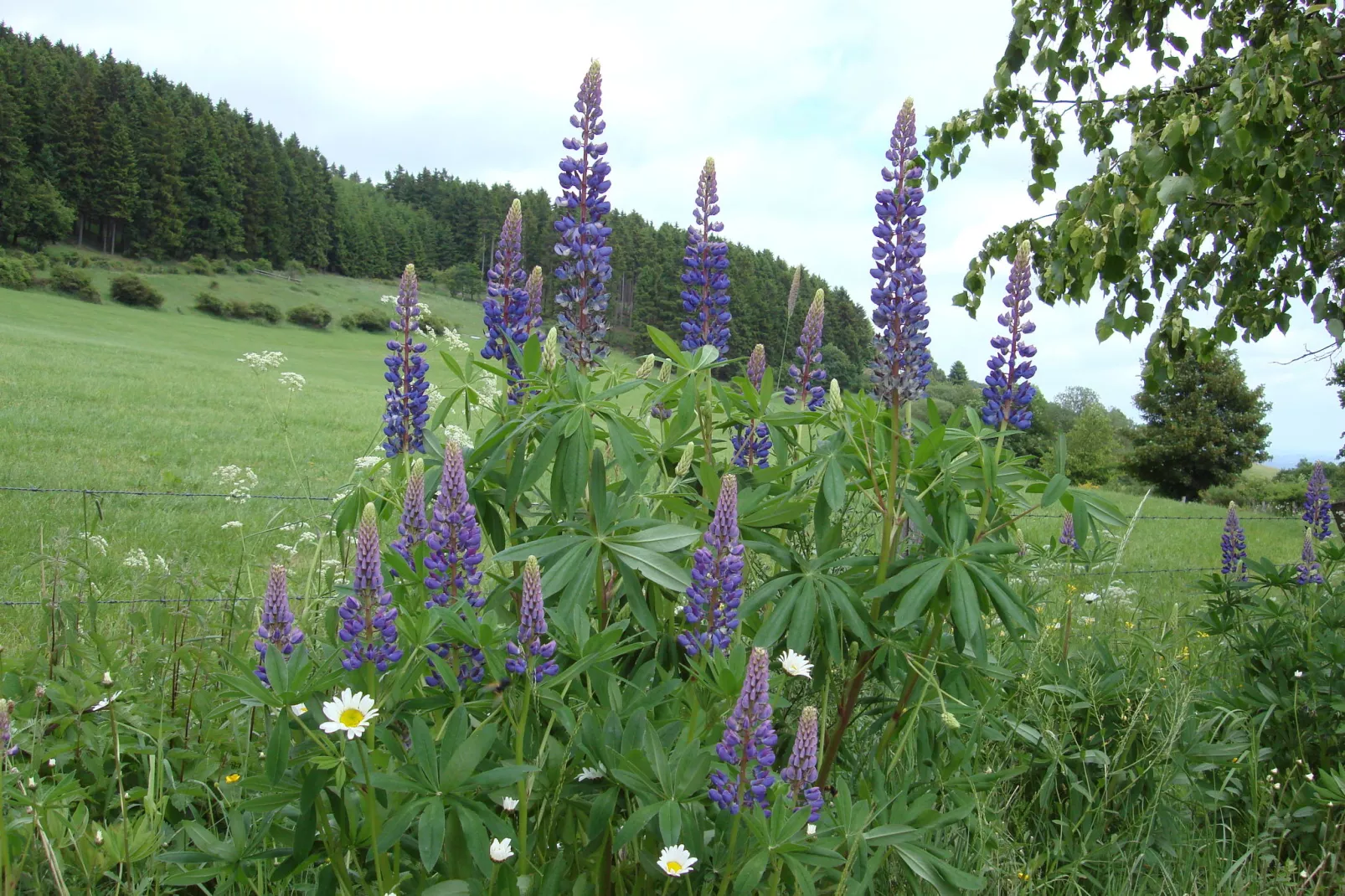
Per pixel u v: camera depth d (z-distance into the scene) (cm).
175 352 4300
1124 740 347
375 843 184
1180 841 334
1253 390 4241
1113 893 310
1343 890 319
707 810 228
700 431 296
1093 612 542
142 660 342
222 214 9112
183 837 271
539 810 232
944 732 296
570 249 306
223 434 1764
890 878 275
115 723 276
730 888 220
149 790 263
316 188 10125
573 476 242
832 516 306
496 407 294
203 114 9362
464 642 209
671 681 232
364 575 195
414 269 326
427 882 205
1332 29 471
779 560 264
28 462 1287
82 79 8588
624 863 233
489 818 185
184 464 1401
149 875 258
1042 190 654
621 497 278
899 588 254
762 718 196
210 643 358
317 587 378
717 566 230
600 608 266
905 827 232
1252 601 456
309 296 8856
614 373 309
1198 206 498
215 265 8906
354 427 2061
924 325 279
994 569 286
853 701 275
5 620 488
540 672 208
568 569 235
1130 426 4656
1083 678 388
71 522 810
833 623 247
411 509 226
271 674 188
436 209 11762
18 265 6397
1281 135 458
